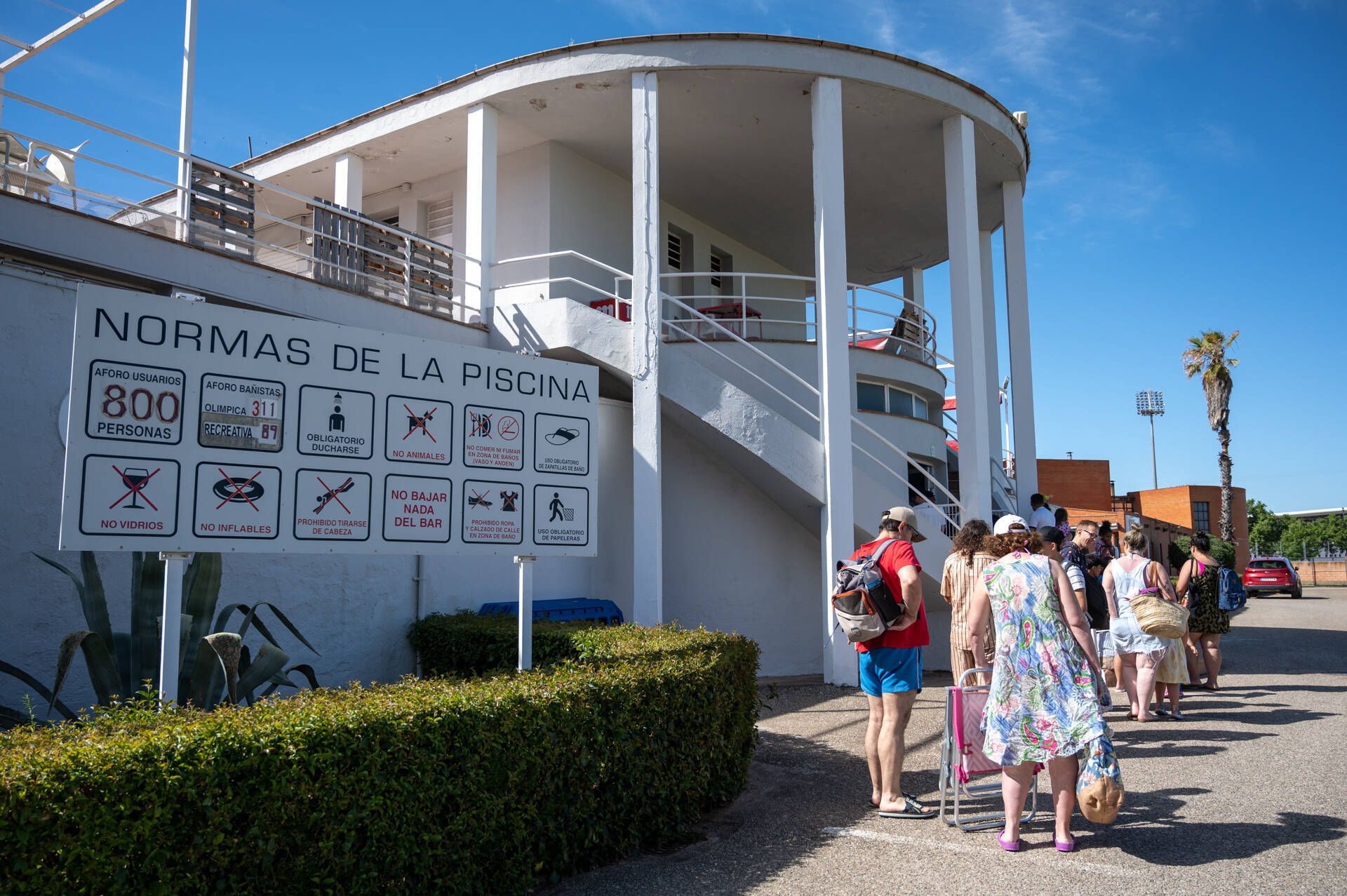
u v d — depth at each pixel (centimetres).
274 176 1394
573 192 1351
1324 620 1936
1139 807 531
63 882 282
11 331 652
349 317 934
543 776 433
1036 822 516
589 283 1370
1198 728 747
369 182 1436
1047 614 462
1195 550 941
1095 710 450
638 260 1064
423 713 386
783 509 1157
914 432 1420
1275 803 528
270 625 812
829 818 536
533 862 429
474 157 1171
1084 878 424
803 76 1104
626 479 1209
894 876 437
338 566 873
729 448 1077
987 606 526
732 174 1424
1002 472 1565
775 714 858
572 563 1134
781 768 655
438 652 873
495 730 411
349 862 347
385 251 1045
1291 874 419
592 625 798
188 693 562
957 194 1198
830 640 1024
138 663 559
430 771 378
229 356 471
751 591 1157
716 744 553
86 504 421
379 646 903
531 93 1154
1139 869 432
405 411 535
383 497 522
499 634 792
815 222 1086
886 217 1614
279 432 485
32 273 667
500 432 577
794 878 440
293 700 404
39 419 663
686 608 1165
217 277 816
